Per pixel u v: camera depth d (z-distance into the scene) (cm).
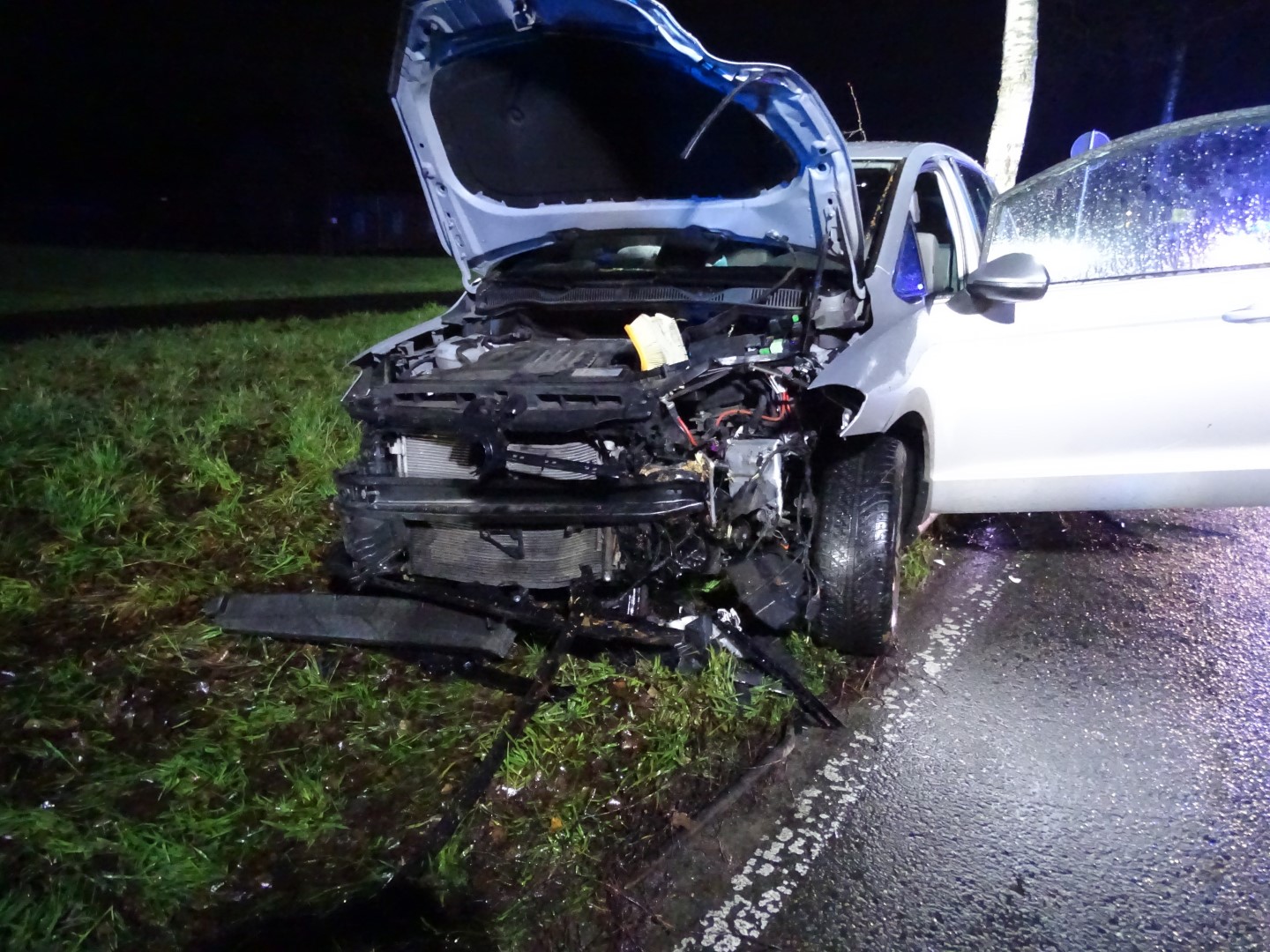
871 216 404
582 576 324
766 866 260
